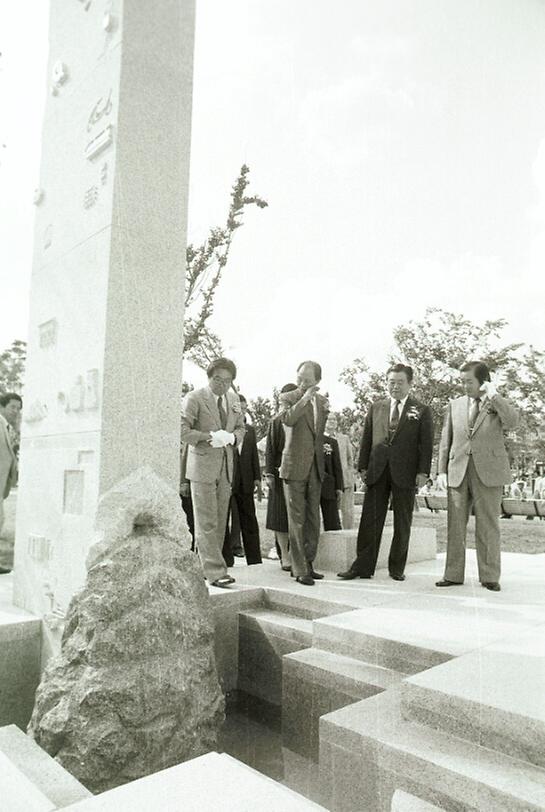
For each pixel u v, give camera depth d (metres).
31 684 3.15
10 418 3.91
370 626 3.07
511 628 3.03
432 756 2.04
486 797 1.88
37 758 2.24
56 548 3.21
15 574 3.59
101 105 3.16
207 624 2.95
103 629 2.61
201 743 2.70
